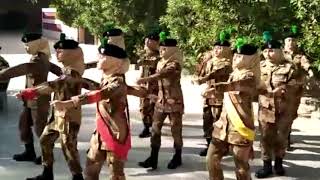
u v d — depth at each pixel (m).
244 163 5.43
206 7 9.70
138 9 14.39
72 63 5.81
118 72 5.21
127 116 5.28
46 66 6.59
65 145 5.80
